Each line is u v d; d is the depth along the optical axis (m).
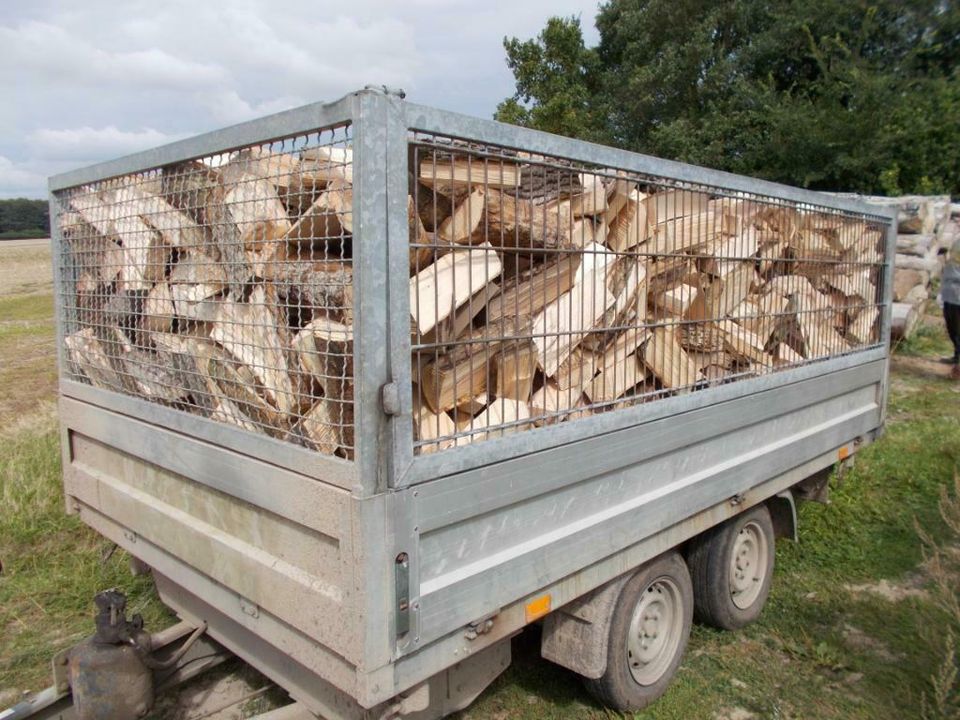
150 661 2.78
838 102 18.30
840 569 4.89
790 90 19.92
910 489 6.05
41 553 5.07
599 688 3.24
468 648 2.30
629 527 2.90
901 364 10.73
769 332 4.02
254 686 3.55
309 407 2.30
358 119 1.87
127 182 3.07
